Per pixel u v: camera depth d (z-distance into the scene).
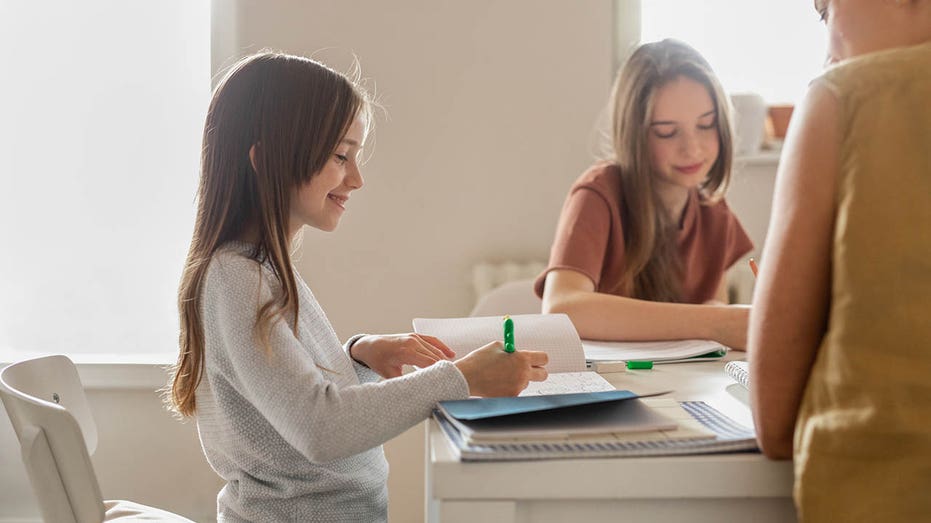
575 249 1.51
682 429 0.73
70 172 2.10
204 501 2.04
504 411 0.74
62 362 1.24
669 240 1.62
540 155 2.04
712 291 1.69
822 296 0.66
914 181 0.62
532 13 2.02
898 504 0.59
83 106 2.08
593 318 1.33
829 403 0.63
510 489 0.67
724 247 1.69
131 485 2.04
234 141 1.03
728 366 1.04
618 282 1.60
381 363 1.11
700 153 1.59
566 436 0.71
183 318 1.02
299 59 1.07
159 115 2.09
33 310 2.11
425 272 2.06
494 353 0.91
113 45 2.07
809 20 2.07
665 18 2.08
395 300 2.07
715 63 2.09
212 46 2.02
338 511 0.99
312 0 2.02
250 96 1.03
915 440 0.59
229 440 0.98
